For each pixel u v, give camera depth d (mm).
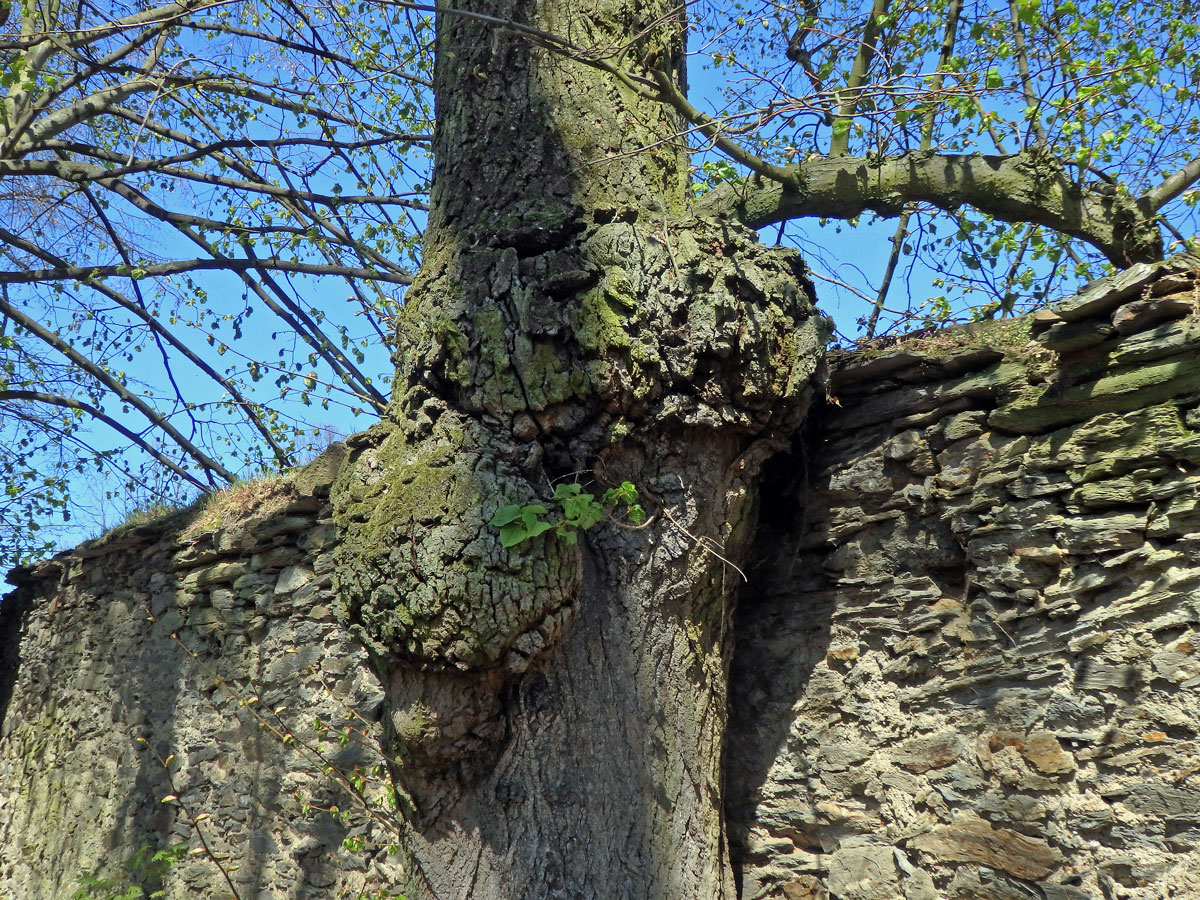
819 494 3793
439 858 3236
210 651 5934
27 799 7430
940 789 3236
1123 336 2984
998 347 3348
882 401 3635
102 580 7141
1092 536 2965
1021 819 3016
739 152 3930
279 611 5492
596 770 3193
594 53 3424
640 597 3330
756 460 3541
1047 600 3074
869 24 5398
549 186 3494
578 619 3291
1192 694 2717
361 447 3590
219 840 5477
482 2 3812
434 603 3027
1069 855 2896
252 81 6387
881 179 3994
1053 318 3057
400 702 3248
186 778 5828
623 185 3533
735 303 3246
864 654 3572
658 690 3318
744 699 3867
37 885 6812
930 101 4012
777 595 3896
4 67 6461
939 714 3311
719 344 3199
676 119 3979
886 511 3588
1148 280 2863
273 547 5578
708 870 3260
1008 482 3219
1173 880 2670
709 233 3361
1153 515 2869
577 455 3305
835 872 3445
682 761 3320
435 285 3438
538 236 3348
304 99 7074
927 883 3209
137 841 5984
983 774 3145
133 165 6543
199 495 6836
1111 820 2818
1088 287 3012
